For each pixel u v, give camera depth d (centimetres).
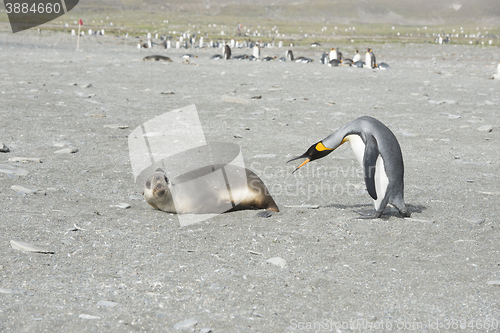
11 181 709
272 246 532
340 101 1647
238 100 1556
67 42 5684
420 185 776
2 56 2795
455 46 6662
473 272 474
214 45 6662
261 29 14500
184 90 1786
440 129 1253
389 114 1446
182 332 359
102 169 816
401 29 17875
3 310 374
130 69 2356
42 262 464
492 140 1139
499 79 2406
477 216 630
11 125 1095
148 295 412
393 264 491
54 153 897
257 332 363
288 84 2023
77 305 389
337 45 7031
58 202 643
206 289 428
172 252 506
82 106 1388
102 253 495
